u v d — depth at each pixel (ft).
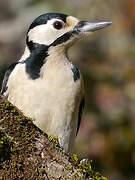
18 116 25.82
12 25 68.85
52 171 25.40
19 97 34.32
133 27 65.57
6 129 25.34
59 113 34.24
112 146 56.34
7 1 70.18
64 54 35.99
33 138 25.68
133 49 64.03
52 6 66.90
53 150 25.90
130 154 56.44
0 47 66.85
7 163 24.71
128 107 58.34
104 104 58.29
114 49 64.18
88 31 37.42
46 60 35.12
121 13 65.87
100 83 59.93
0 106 25.75
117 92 59.06
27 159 25.11
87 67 61.77
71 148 36.01
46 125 34.22
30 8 69.05
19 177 24.70
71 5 66.44
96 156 56.13
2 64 65.62
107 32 65.00
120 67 61.87
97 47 64.28
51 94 33.99
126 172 56.34
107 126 57.21
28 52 36.60
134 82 60.03
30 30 36.96
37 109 33.88
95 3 65.98
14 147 25.05
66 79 34.65
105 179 26.20
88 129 56.65
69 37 36.68
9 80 35.27
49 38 36.22
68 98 34.50
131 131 57.00
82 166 26.16
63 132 34.73
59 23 36.58
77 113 36.17
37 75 34.35
